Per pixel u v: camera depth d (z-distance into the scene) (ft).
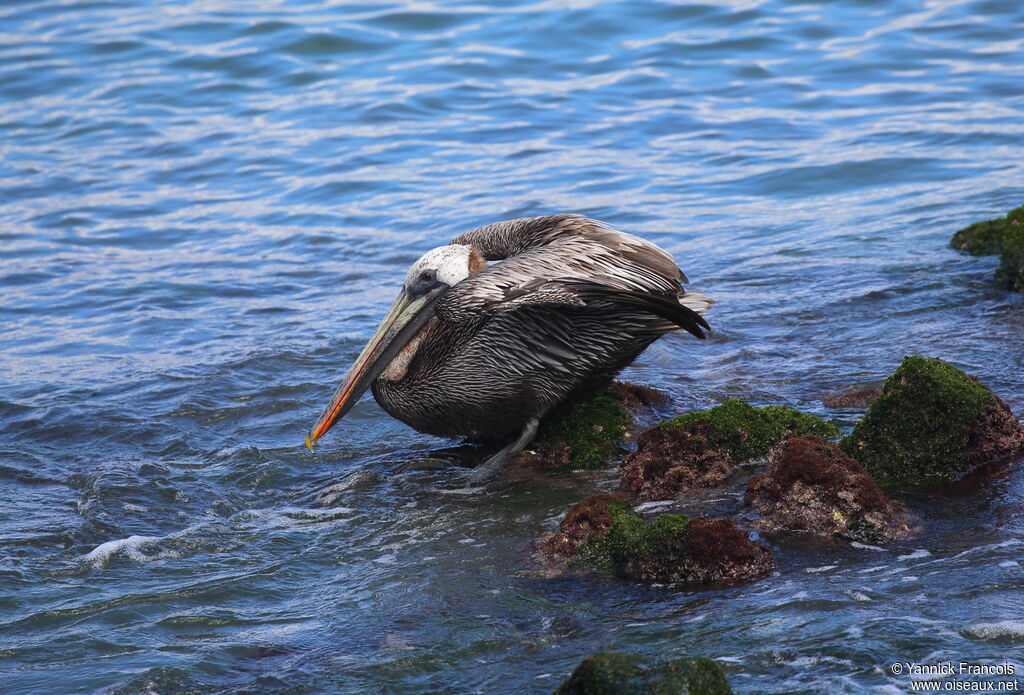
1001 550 28.40
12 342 51.72
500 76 91.04
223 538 33.22
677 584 28.40
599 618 26.99
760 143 75.77
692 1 102.73
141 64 96.48
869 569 28.12
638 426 39.45
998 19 96.89
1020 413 37.11
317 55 97.09
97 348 50.62
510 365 37.88
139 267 61.52
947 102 80.28
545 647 25.85
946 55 90.12
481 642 26.32
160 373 46.98
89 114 86.74
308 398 44.37
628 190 69.10
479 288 36.22
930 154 71.00
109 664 26.13
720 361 45.70
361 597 29.07
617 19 100.48
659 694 20.59
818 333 47.37
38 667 26.16
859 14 100.07
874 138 74.79
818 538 30.22
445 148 77.97
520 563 30.40
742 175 70.49
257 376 46.60
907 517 31.07
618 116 82.23
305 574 30.81
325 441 41.04
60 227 67.82
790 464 31.68
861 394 39.99
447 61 93.97
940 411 34.14
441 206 68.08
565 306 36.99
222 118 85.51
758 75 88.63
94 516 34.55
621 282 37.50
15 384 46.52
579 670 21.48
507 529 32.89
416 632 26.99
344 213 68.28
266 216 68.64
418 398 38.81
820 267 55.31
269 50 97.86
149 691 24.89
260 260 62.03
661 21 100.32
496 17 102.83
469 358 38.04
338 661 25.85
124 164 77.77
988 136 73.10
